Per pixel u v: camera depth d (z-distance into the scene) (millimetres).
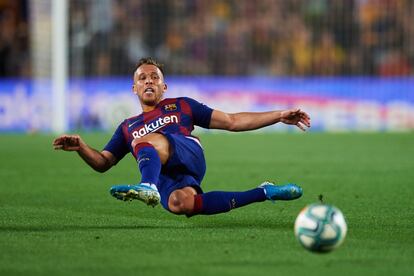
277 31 92125
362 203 34312
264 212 31219
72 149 27453
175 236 25625
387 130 80000
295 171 47812
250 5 93188
